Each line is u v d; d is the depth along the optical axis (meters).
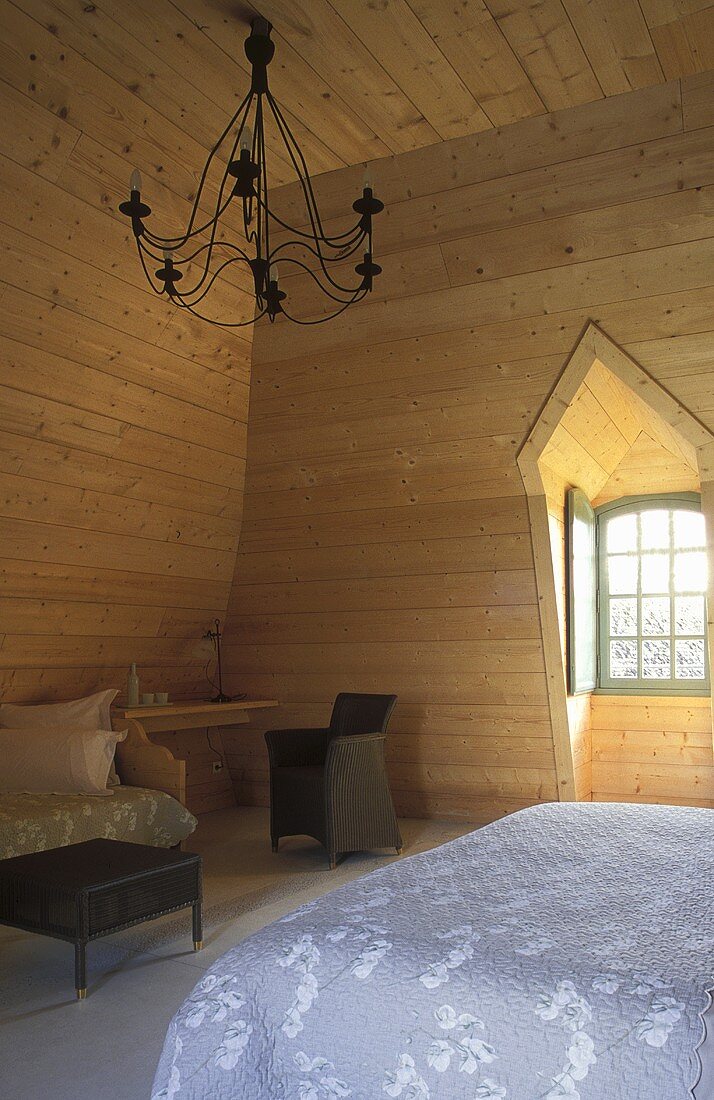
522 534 4.73
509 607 4.89
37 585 4.53
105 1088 2.20
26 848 3.68
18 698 4.84
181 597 5.41
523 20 3.06
